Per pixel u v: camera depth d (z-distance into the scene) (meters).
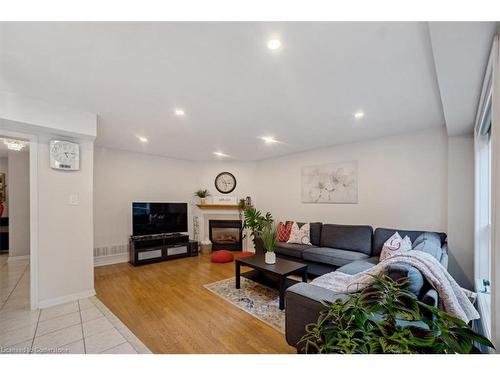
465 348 0.87
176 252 4.89
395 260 1.78
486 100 1.81
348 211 4.21
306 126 3.25
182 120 3.00
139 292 3.11
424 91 2.20
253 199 5.90
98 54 1.65
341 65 1.78
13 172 4.83
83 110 2.67
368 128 3.34
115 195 4.66
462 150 3.05
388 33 1.43
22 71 1.88
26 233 4.94
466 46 1.29
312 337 1.21
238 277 3.27
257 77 1.96
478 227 2.59
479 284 2.48
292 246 4.04
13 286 3.29
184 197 5.68
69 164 2.74
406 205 3.55
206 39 1.49
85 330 2.21
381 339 0.96
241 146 4.44
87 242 2.92
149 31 1.42
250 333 2.17
